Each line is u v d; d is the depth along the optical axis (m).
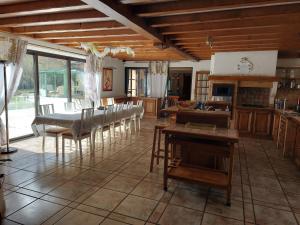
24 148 4.21
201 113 2.98
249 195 2.67
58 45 5.33
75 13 3.06
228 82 5.86
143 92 8.81
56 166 3.38
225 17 2.82
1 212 2.11
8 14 3.12
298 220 2.21
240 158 4.03
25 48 4.35
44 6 2.74
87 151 4.15
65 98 6.08
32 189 2.66
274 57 5.57
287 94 6.18
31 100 5.10
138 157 3.87
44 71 5.34
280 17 2.99
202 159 2.99
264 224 2.13
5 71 3.74
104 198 2.50
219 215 2.25
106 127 4.56
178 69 8.16
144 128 6.32
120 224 2.06
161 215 2.22
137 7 2.73
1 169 3.21
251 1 2.32
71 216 2.16
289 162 3.86
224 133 2.46
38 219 2.10
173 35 4.11
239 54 5.84
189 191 2.72
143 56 7.27
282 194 2.72
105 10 2.39
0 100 4.10
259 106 5.77
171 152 3.24
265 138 5.54
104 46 5.40
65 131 3.90
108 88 7.77
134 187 2.78
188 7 2.54
